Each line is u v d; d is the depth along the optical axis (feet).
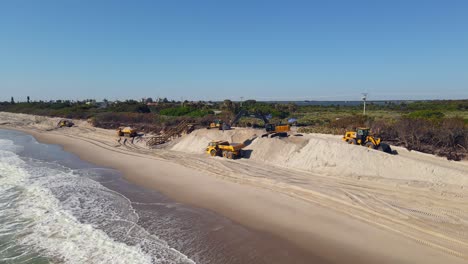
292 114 213.46
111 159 93.35
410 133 83.97
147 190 60.85
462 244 34.45
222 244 37.99
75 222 45.03
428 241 35.68
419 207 43.91
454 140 75.31
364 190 52.03
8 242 39.32
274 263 33.53
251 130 99.50
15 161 91.04
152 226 43.57
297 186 55.88
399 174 57.26
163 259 34.53
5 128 211.41
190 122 145.48
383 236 37.63
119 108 239.30
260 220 44.37
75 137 151.02
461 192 47.85
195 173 71.36
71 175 73.67
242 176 65.36
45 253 36.45
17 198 55.98
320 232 39.78
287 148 79.10
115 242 38.68
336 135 103.96
